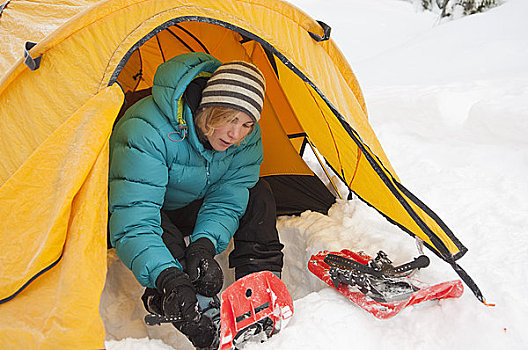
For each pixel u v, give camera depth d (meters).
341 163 2.26
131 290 2.04
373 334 1.62
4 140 1.65
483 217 2.29
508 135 3.12
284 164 2.61
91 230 1.37
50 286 1.35
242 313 1.57
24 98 1.65
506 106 3.30
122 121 1.82
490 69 4.71
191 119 1.73
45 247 1.35
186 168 1.83
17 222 1.44
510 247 2.04
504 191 2.51
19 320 1.31
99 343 1.26
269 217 1.95
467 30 5.73
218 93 1.64
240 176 1.96
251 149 1.98
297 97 2.22
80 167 1.39
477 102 3.46
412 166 2.88
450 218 2.30
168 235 1.77
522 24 5.55
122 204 1.68
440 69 5.00
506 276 1.86
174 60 1.77
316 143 2.36
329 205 2.49
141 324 1.96
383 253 1.97
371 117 3.65
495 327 1.60
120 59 1.54
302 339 1.56
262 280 1.62
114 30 1.58
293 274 2.26
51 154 1.45
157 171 1.71
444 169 2.79
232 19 1.69
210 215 1.89
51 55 1.62
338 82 1.91
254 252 1.89
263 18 1.75
